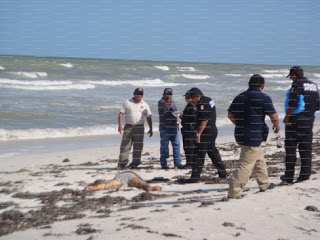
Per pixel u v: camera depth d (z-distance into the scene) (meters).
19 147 19.52
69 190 9.60
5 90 38.94
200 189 9.88
